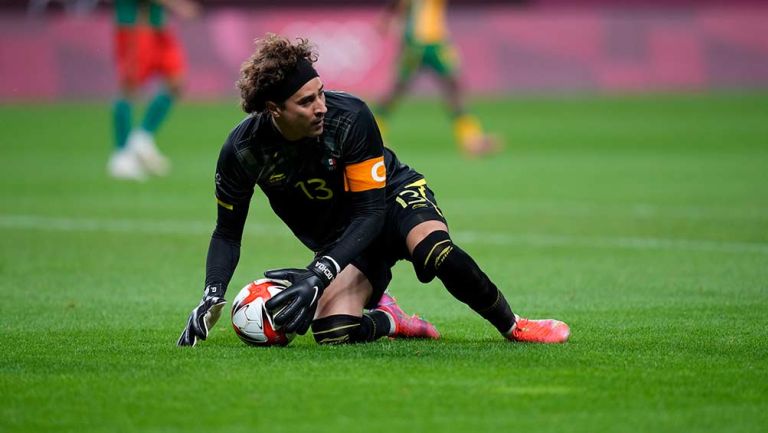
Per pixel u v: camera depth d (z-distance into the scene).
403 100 96.56
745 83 96.19
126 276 27.86
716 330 20.16
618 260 29.72
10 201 43.00
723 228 35.22
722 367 16.78
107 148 62.94
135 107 84.38
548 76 95.81
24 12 89.00
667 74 95.81
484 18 95.75
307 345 18.75
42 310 23.02
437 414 14.23
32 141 66.12
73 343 19.05
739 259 29.50
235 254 18.89
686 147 62.34
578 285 26.06
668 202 41.84
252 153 17.86
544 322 19.19
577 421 13.95
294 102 16.94
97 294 25.23
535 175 51.50
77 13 89.69
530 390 15.38
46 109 84.06
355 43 89.50
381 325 19.45
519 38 95.69
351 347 18.41
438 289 26.17
